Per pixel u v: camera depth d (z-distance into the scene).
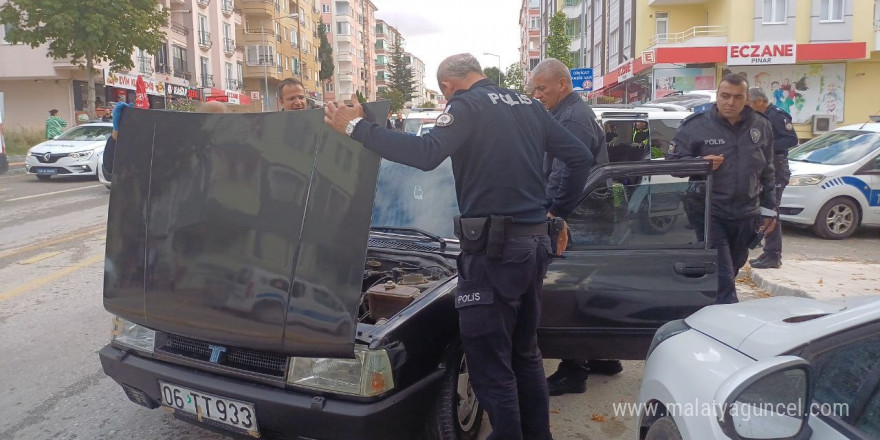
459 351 3.28
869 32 26.70
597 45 43.94
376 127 2.66
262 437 2.94
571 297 3.83
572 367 4.32
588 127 4.40
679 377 2.46
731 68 27.84
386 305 3.28
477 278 2.89
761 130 4.59
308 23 71.25
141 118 3.27
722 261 4.57
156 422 3.94
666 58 26.89
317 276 2.75
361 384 2.73
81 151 16.62
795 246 9.32
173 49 38.81
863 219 9.71
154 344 3.29
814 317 2.40
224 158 3.02
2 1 25.91
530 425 3.25
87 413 4.07
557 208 3.27
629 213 3.86
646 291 3.79
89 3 21.41
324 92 81.69
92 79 23.11
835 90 27.69
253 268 2.89
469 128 2.79
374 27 120.38
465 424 3.45
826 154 10.30
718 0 28.70
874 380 1.88
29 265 7.93
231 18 47.62
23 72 29.36
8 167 19.53
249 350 2.98
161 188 3.17
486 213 2.87
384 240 4.20
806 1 26.77
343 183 2.74
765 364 1.97
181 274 3.07
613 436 3.80
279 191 2.87
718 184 4.53
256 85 56.09
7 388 4.44
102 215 11.73
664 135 9.09
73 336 5.44
